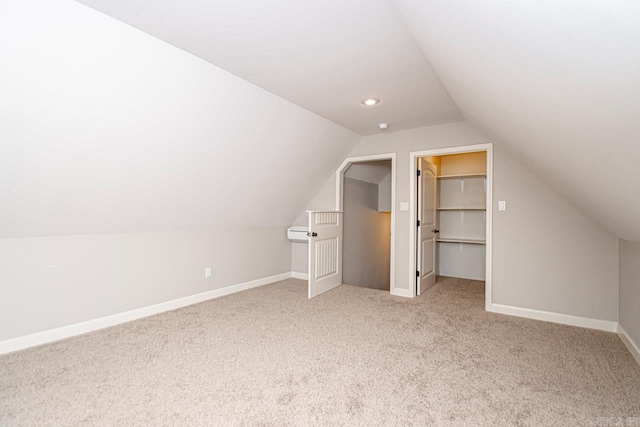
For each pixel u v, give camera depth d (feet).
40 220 7.80
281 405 5.62
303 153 12.41
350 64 7.43
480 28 3.44
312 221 12.95
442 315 10.65
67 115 6.31
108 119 6.86
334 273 14.65
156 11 5.43
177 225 11.12
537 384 6.38
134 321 9.87
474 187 16.47
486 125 9.18
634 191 4.59
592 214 8.77
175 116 7.80
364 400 5.80
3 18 4.75
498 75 4.37
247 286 14.14
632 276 8.06
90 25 5.46
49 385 6.15
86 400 5.68
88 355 7.47
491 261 11.19
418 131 12.85
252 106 9.10
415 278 13.19
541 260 10.41
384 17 5.62
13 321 7.73
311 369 6.91
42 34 5.16
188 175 9.55
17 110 5.76
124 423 5.08
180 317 10.28
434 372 6.82
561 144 5.12
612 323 9.38
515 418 5.32
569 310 9.98
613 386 6.31
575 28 2.25
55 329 8.39
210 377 6.53
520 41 3.04
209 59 7.18
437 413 5.44
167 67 6.82
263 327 9.41
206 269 12.35
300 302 12.08
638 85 2.38
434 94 9.20
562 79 3.15
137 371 6.73
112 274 9.54
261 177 11.88
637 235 6.94
